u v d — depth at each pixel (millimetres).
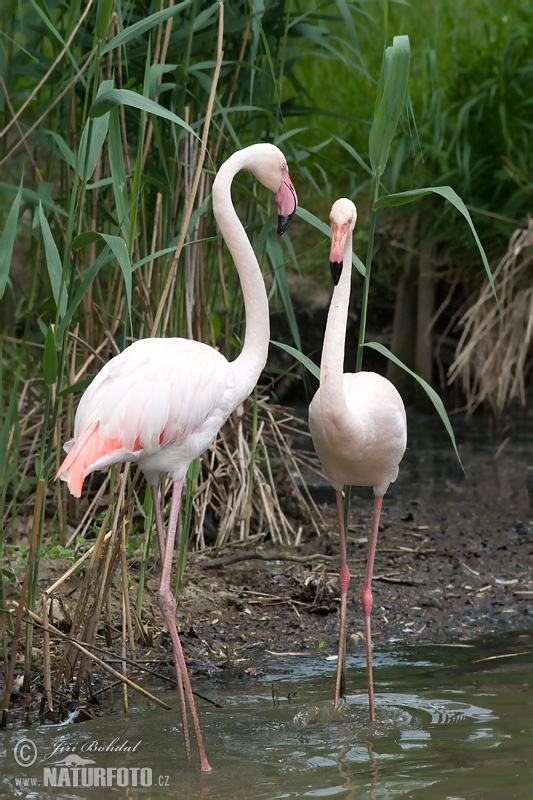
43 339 10836
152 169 9586
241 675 8586
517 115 17953
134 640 9094
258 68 9328
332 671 8664
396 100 7418
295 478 15016
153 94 7941
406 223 19484
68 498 10938
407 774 6516
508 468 15578
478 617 9836
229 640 9297
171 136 9562
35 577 7637
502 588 10516
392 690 8109
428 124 18141
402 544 11812
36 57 9750
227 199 7480
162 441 6941
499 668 8531
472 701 7789
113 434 6711
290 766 6719
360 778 6477
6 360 12195
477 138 18078
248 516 11422
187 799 6234
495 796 6137
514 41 17938
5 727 7465
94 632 7891
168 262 9406
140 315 9133
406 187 18281
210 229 10133
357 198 19922
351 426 7559
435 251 19297
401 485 14711
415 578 10812
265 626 9617
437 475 15273
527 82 17859
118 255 6891
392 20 17312
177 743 7180
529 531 12258
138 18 9477
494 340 17969
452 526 12531
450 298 19938
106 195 10719
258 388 12289
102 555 7996
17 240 19703
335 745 7055
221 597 10062
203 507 11102
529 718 7410
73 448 6641
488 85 17953
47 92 12438
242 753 6965
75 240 7227
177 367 6984
